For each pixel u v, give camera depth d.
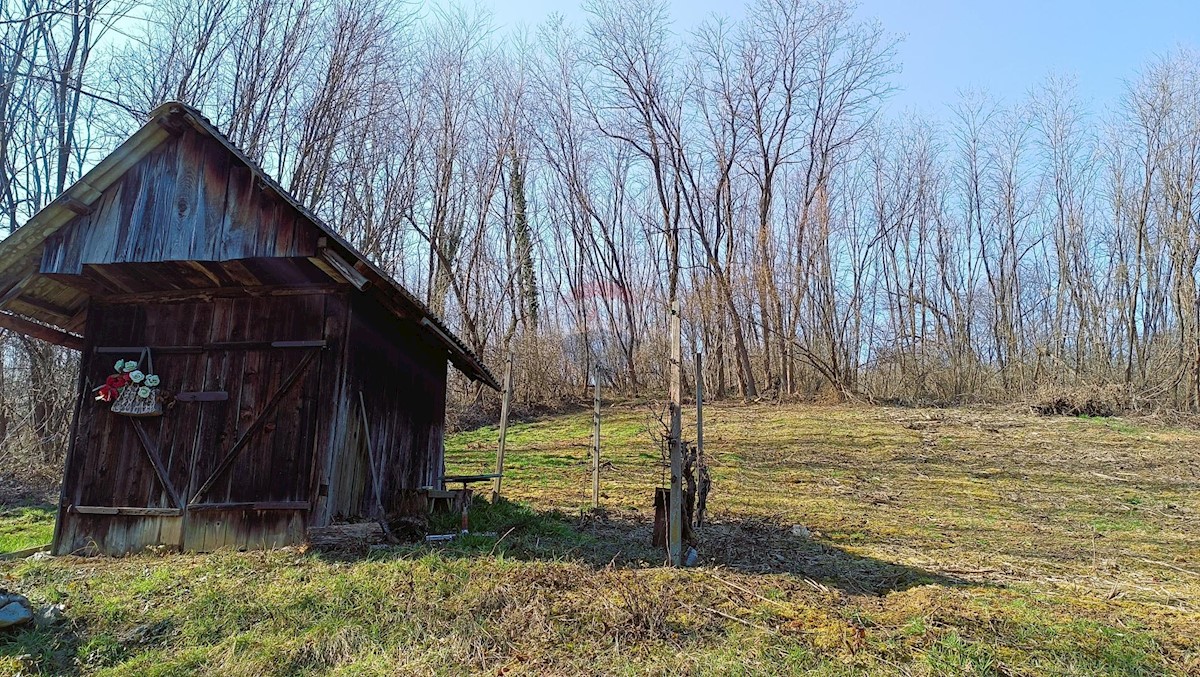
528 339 23.56
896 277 28.59
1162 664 3.90
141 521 6.54
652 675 3.63
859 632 4.24
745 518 8.27
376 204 21.62
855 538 7.33
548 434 17.75
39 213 6.40
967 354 26.30
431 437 9.16
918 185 28.84
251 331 6.83
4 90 11.63
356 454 6.86
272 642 4.05
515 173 26.98
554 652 3.91
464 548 6.04
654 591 4.89
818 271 25.89
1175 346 22.38
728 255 24.94
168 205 6.57
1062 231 27.91
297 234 6.27
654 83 26.33
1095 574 5.99
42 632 4.20
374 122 19.20
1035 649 4.05
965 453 13.69
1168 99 23.31
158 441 6.72
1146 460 12.73
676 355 5.94
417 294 25.67
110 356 7.01
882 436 15.59
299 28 16.61
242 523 6.37
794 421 18.05
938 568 6.07
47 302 7.35
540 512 8.40
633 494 10.05
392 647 3.99
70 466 6.77
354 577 5.06
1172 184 22.64
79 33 13.50
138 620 4.42
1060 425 16.62
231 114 15.52
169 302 7.07
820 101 25.30
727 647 3.99
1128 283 25.84
